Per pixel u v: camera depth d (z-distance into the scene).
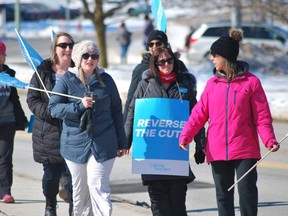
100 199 18.03
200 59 80.81
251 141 17.77
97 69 18.44
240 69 17.88
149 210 23.14
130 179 29.44
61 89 18.23
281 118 47.81
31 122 22.30
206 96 18.02
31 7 158.50
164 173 18.73
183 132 18.16
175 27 121.44
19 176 29.48
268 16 74.94
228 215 18.09
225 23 82.44
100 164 18.00
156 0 22.81
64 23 152.50
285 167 31.53
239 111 17.61
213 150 17.86
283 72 72.19
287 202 25.20
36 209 22.92
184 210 19.30
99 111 18.05
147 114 18.80
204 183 28.31
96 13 78.06
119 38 94.62
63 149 18.30
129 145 19.25
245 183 17.72
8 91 23.33
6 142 23.61
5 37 128.25
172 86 18.92
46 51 102.31
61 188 22.11
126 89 60.28
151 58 18.92
